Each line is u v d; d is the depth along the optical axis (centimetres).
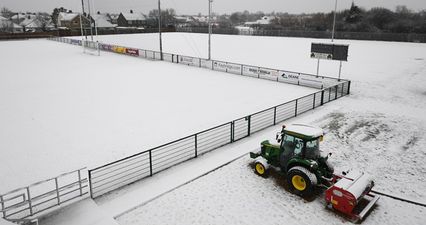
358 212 990
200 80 3025
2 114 2002
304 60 4397
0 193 1134
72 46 6316
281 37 8444
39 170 1295
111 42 6172
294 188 1094
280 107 2114
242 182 1173
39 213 973
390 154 1417
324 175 1091
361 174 1043
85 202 1038
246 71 3278
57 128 1756
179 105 2184
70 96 2438
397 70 3603
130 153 1441
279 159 1160
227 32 9988
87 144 1541
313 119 1891
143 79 3069
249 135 1614
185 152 1417
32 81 2975
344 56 2617
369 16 9675
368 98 2392
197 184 1162
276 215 988
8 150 1480
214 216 983
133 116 1955
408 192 1115
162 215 990
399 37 7462
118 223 933
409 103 2261
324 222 955
